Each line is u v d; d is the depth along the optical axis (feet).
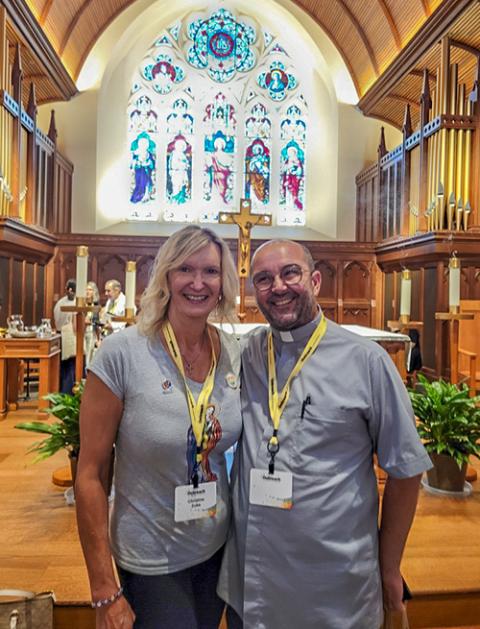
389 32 29.50
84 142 33.45
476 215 23.71
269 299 5.06
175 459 4.80
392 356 11.61
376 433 4.98
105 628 4.61
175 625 4.92
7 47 24.16
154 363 4.87
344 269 31.81
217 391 5.10
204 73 36.45
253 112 36.70
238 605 5.11
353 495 4.87
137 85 35.96
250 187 36.40
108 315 19.94
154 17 34.53
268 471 4.90
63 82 30.71
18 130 23.76
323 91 36.24
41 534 8.95
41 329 18.99
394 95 31.81
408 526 5.09
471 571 7.93
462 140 23.90
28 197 25.94
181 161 36.06
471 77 28.02
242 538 5.10
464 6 22.43
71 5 28.27
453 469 10.91
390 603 5.24
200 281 4.89
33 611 6.51
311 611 4.82
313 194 36.58
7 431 16.25
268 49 36.78
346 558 4.79
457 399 10.92
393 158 29.73
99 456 4.77
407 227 28.12
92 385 4.80
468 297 24.18
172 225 35.17
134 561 4.87
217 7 35.76
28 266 26.86
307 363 5.06
